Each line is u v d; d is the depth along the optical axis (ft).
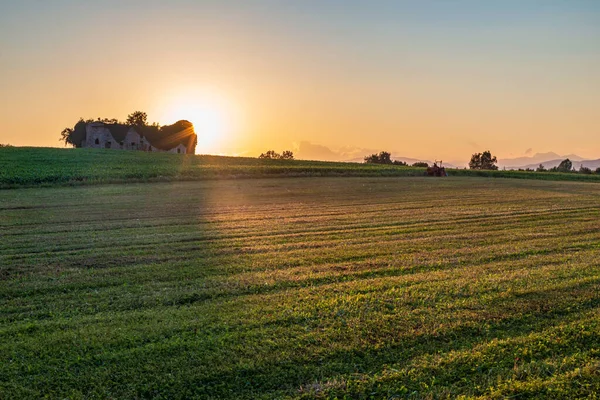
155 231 55.01
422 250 41.39
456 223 57.36
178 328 23.29
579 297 26.03
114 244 47.01
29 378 18.81
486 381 17.99
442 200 85.92
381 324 23.08
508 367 18.97
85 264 38.27
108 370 19.29
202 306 26.68
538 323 22.89
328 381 18.24
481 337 21.65
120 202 87.45
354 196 96.43
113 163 165.78
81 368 19.60
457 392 17.39
